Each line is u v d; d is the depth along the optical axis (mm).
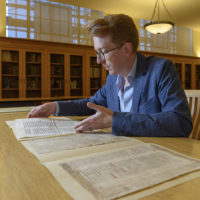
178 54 7625
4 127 900
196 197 335
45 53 4922
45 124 919
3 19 4684
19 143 660
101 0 5141
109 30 830
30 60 4777
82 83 5504
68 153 549
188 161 485
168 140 695
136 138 722
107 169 439
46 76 4973
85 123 802
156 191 354
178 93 836
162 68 900
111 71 953
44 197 335
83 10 5781
